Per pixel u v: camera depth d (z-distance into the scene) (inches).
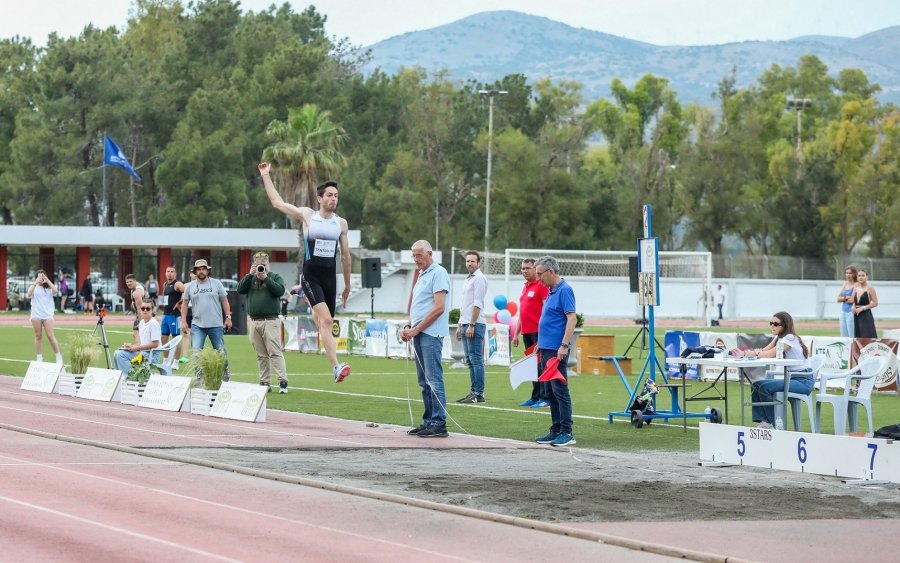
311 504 454.9
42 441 622.2
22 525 401.7
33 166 3388.3
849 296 1146.0
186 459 557.6
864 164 3759.8
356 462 573.0
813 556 380.5
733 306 3048.7
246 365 1299.2
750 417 827.4
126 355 909.2
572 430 740.0
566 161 3772.1
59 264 3506.4
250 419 744.3
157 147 3688.5
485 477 533.3
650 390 764.0
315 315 707.4
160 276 3031.5
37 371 961.5
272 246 3021.7
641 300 784.9
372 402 901.8
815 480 538.9
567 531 410.6
